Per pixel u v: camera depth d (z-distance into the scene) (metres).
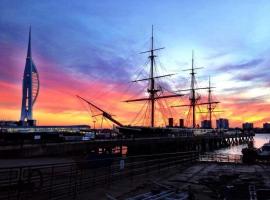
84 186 20.06
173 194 19.62
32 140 45.31
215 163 39.81
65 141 49.56
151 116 98.56
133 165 26.66
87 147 48.31
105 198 18.05
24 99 174.75
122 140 56.75
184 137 85.06
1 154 38.12
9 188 15.18
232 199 19.08
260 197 19.75
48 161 36.56
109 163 24.59
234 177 27.41
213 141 130.50
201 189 22.06
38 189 16.64
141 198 18.42
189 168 34.62
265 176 28.39
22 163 34.12
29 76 176.62
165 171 30.70
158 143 71.69
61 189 17.95
